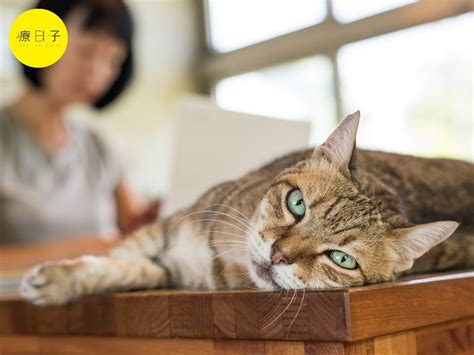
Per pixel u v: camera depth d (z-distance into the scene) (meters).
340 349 0.46
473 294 0.55
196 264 0.65
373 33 1.79
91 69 1.67
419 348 0.52
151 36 2.29
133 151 2.12
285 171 0.59
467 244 0.64
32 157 1.68
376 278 0.55
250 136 0.76
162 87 2.29
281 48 2.12
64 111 1.74
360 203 0.56
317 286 0.54
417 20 1.65
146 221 1.16
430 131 1.62
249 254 0.58
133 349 0.58
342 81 1.91
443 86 1.60
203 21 2.44
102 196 1.86
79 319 0.61
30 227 1.64
